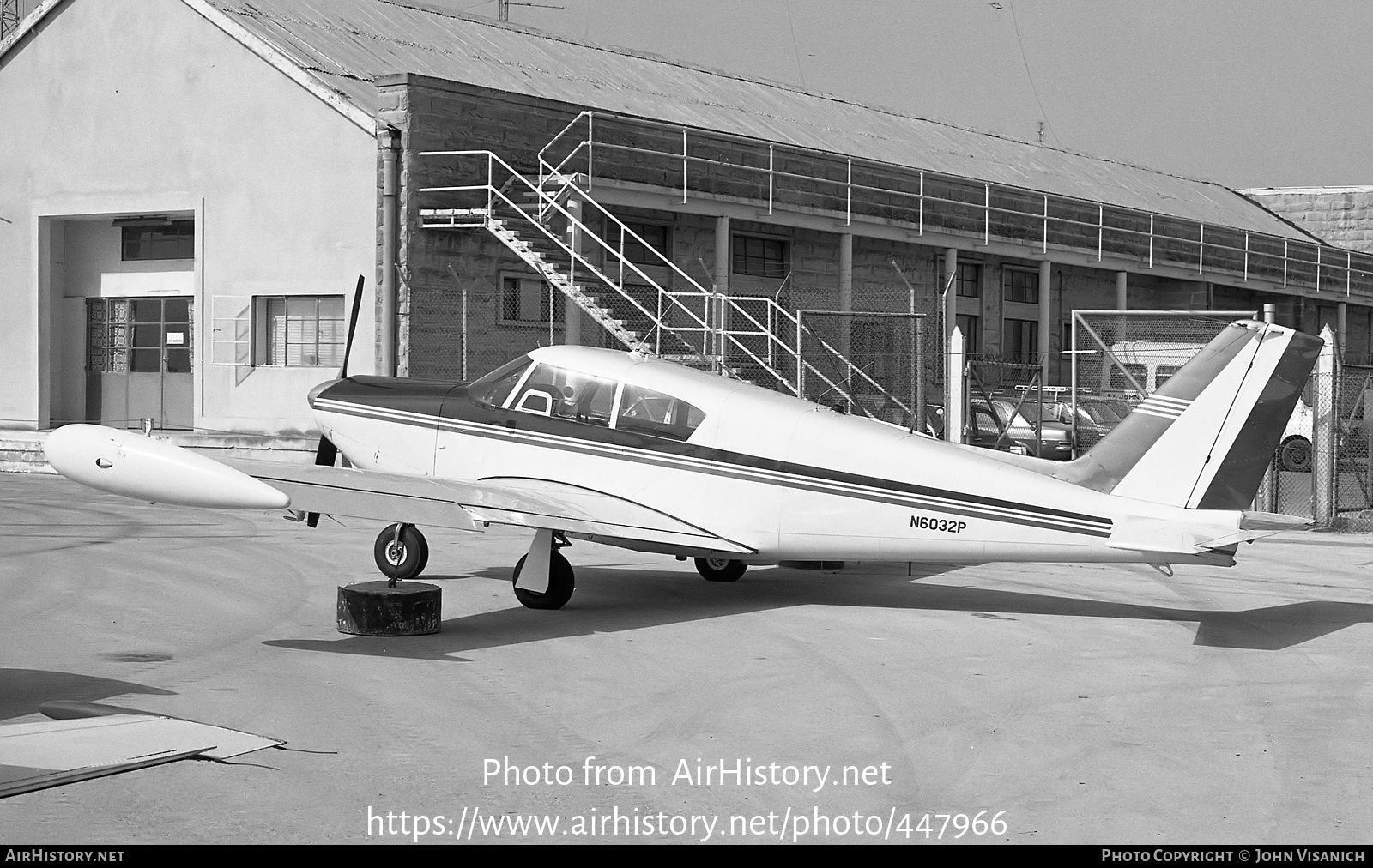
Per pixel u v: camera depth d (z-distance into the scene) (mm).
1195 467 10641
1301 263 42438
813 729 7621
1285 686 8805
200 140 24859
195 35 24859
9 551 14242
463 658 9438
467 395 12820
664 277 26672
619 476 11875
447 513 10484
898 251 31484
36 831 5688
